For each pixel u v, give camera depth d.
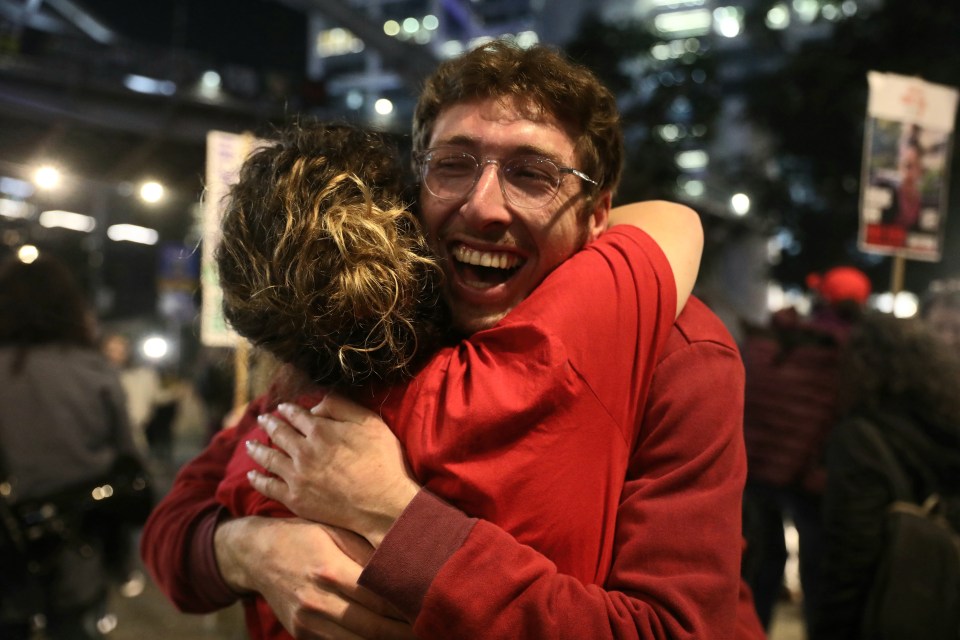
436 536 0.77
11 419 2.08
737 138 12.55
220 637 3.31
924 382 1.81
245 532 0.95
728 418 0.88
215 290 1.82
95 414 2.22
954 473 1.76
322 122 0.97
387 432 0.87
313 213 0.81
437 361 0.88
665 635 0.75
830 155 9.38
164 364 10.52
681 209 1.14
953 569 1.64
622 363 0.86
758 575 2.53
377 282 0.80
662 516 0.81
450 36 35.81
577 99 0.95
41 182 3.30
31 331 2.19
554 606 0.74
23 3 7.03
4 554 2.00
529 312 0.85
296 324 0.83
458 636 0.75
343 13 9.40
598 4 18.25
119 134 6.62
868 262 9.85
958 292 2.63
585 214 0.99
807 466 2.56
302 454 0.90
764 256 12.28
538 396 0.79
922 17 8.65
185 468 1.25
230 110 6.88
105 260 10.92
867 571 1.74
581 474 0.81
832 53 9.29
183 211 8.57
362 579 0.78
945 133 2.92
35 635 2.12
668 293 0.93
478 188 0.92
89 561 2.18
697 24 17.36
